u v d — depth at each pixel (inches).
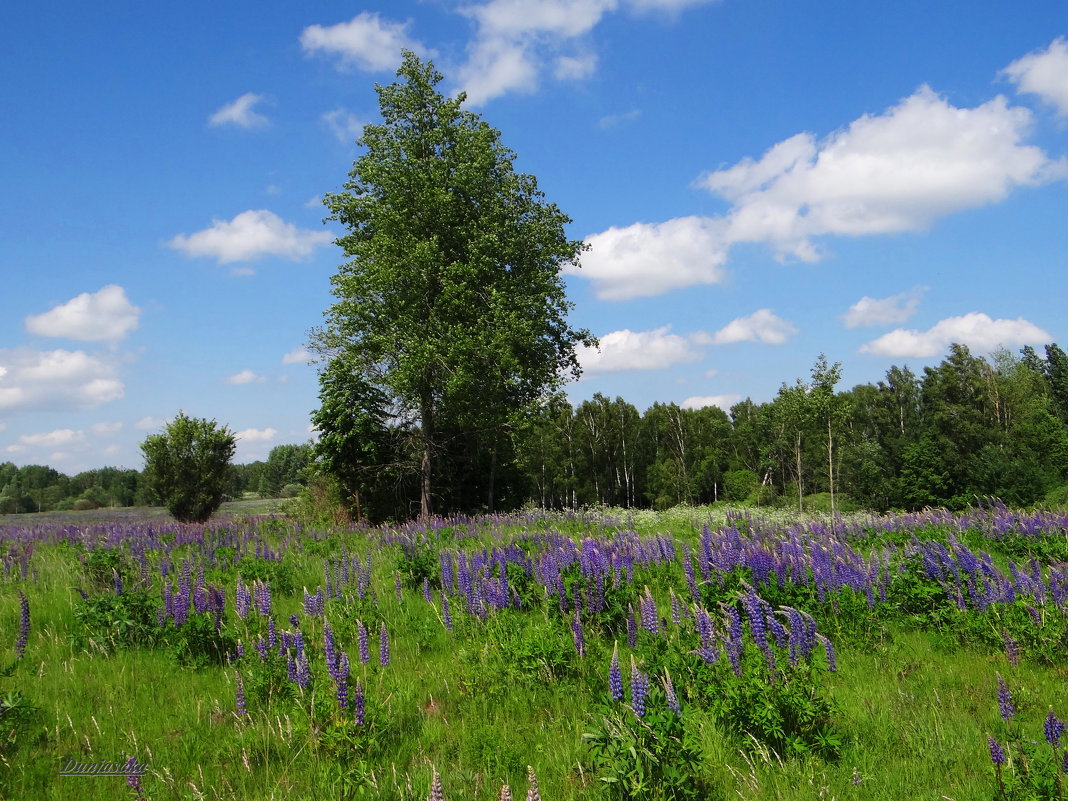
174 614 313.4
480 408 1101.1
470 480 1392.7
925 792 180.4
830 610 328.2
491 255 1140.5
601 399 2573.8
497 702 248.5
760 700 207.2
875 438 2351.1
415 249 1075.9
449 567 399.9
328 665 226.7
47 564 515.2
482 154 1157.7
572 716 233.6
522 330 1085.8
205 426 1147.3
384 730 216.8
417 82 1173.1
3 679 277.9
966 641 301.3
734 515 761.0
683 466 2353.6
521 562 409.1
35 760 210.1
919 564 358.3
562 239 1262.3
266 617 335.3
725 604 293.1
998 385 2154.3
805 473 2025.1
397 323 1122.0
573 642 274.7
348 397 1112.2
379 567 496.7
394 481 1184.8
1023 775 172.2
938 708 236.1
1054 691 246.1
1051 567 376.5
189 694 262.7
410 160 1137.4
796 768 193.8
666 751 178.4
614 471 2534.5
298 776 200.1
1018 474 1454.2
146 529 745.0
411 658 303.4
